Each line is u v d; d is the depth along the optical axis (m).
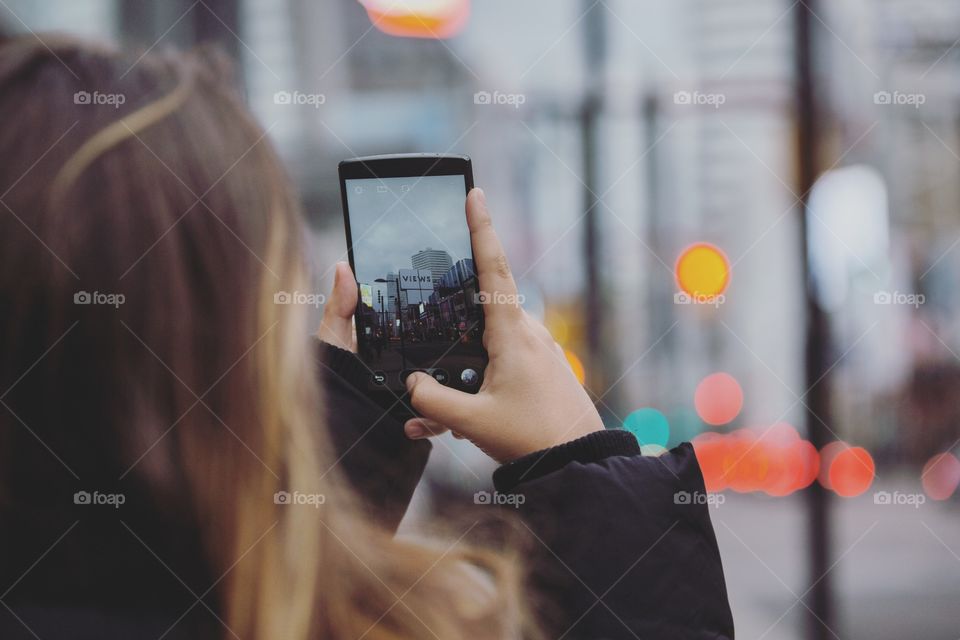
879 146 5.63
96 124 0.46
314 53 3.96
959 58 5.32
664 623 0.60
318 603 0.46
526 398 0.72
